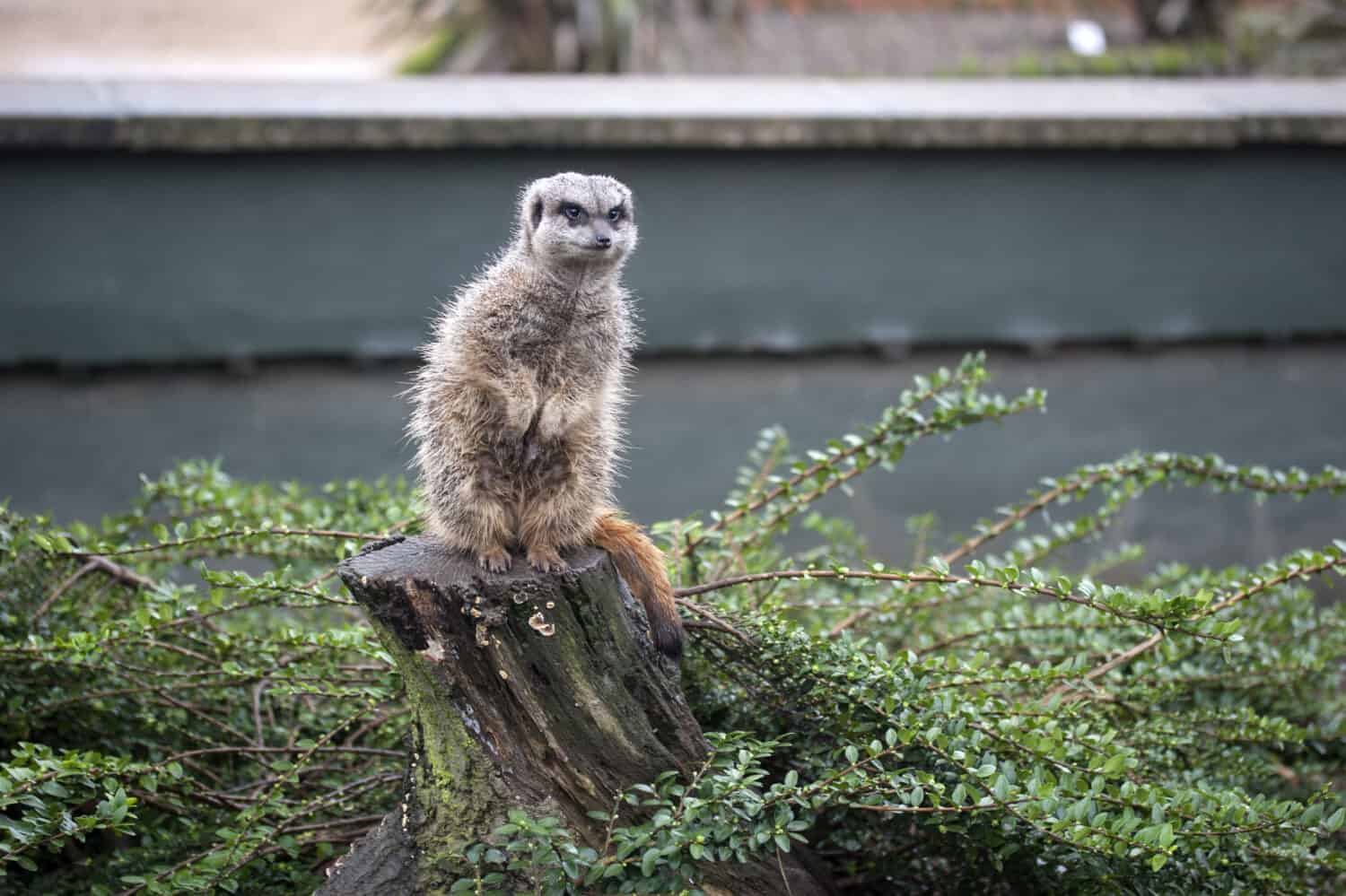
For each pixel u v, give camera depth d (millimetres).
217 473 6805
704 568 6285
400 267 10727
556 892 4492
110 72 17547
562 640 4750
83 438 10375
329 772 5930
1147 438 11828
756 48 17547
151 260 10344
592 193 5195
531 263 5195
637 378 11109
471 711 4734
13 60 17812
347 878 4816
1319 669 6355
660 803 4551
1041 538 6531
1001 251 11484
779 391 11344
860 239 11258
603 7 16688
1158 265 11719
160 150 10164
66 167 10086
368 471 10852
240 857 5039
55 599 5938
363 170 10531
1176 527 11078
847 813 5488
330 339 10719
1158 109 11508
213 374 10617
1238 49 17734
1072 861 5027
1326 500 11445
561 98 11477
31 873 5637
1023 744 4938
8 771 4680
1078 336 11680
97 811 4969
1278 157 11750
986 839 4996
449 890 4703
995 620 6328
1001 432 11367
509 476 5090
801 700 5352
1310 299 12000
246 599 6117
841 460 6152
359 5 20031
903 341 11445
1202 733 6160
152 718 5867
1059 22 19172
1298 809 4715
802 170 11078
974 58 17656
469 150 10633
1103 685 6168
